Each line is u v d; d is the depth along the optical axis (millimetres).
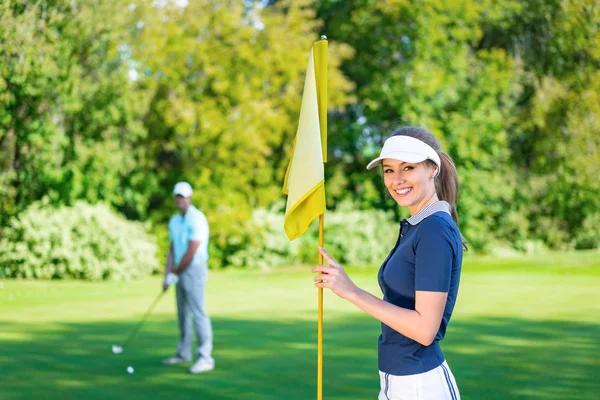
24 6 13922
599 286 13828
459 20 21281
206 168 18078
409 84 20844
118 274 15062
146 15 17188
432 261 2490
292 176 2977
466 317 9914
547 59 22719
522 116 22125
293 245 18438
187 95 18109
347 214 19250
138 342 8219
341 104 19750
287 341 8242
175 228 6922
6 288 13414
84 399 5684
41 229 14898
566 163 21625
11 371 6684
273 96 19484
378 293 12875
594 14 21672
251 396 5773
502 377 6363
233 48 18250
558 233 22172
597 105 21375
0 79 13703
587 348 7730
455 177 2807
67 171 16312
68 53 15172
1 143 15680
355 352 7574
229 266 18375
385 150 2672
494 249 21297
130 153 17516
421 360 2588
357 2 21344
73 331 8922
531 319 9742
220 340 8312
